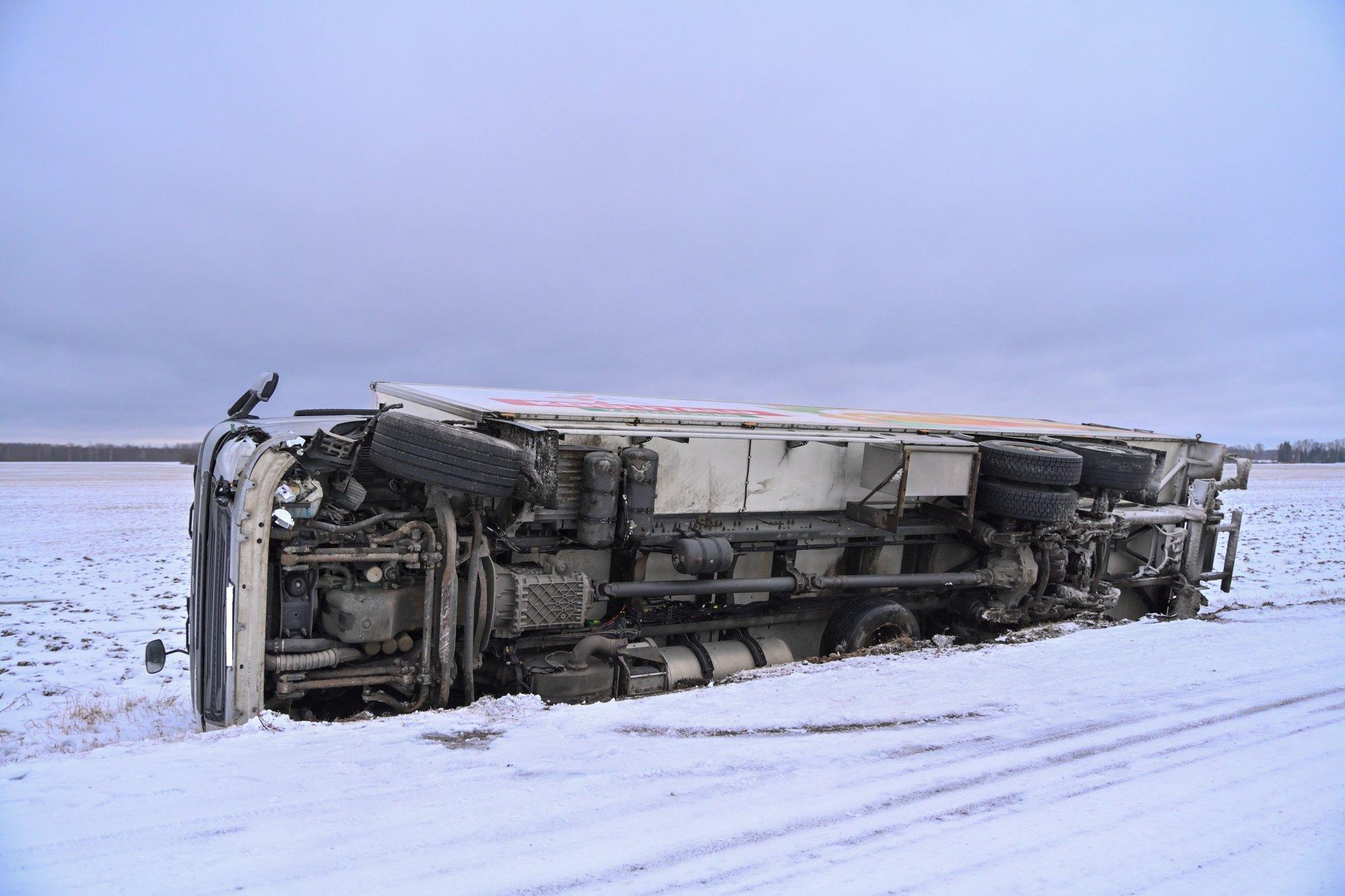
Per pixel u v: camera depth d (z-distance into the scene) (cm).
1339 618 1209
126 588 1711
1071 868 421
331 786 487
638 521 786
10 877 370
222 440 691
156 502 4091
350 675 661
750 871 408
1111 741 629
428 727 602
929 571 1098
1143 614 1390
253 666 620
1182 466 1391
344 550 652
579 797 491
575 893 380
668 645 909
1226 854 441
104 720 747
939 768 562
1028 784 537
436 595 685
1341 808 508
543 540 793
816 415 1103
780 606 977
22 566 2016
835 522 1007
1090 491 1159
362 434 684
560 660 771
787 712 673
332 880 382
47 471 7350
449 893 374
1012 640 1009
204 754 531
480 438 661
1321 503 4562
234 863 393
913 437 1024
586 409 844
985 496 1051
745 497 958
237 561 613
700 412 984
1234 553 1414
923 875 408
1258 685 800
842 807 493
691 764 552
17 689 921
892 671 814
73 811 440
